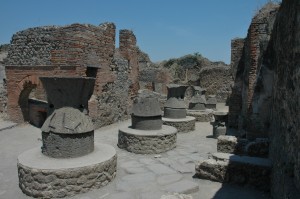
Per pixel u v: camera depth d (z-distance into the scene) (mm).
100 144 6039
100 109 10609
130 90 13172
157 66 26812
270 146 5566
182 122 10453
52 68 9398
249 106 8211
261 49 7953
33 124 10523
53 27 9406
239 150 6562
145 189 4883
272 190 4551
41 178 4527
